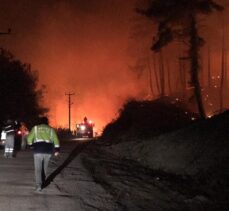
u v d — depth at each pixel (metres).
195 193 15.59
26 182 14.92
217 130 22.55
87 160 24.22
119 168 21.48
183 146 22.83
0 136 32.19
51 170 18.80
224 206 13.68
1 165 19.61
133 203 13.13
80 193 13.66
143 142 28.59
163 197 14.49
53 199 12.46
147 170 21.50
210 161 19.59
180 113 38.56
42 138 13.62
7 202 11.78
